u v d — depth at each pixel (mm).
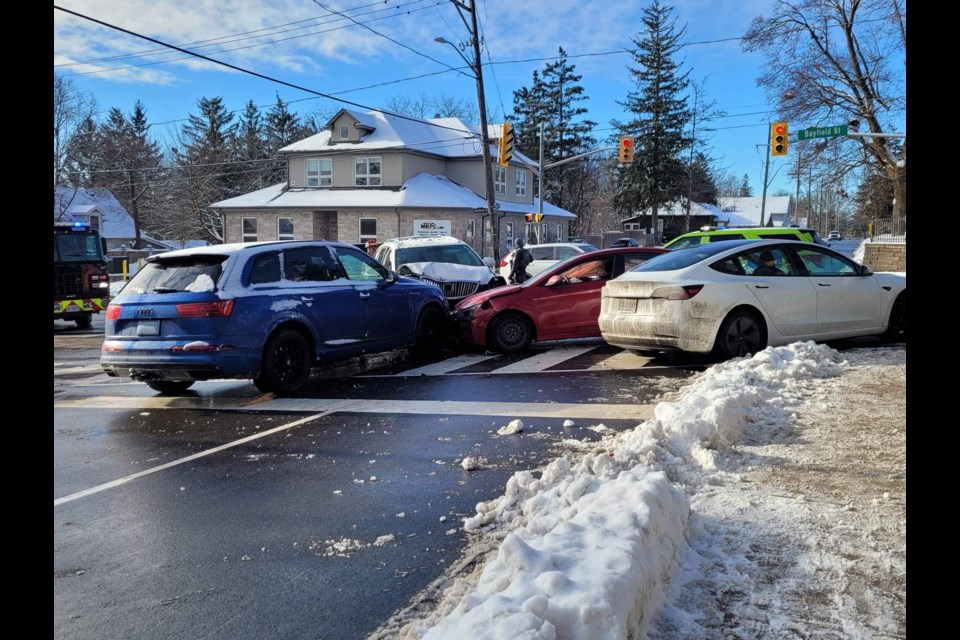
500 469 5094
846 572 3123
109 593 3398
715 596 2994
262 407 7664
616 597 2533
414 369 9844
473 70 25156
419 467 5223
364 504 4508
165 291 7805
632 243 49062
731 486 4281
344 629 3012
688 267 8633
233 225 40844
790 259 8992
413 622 2990
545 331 10773
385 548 3818
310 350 8688
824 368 7340
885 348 9070
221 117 67625
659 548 3137
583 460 4629
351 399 7875
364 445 5883
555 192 63062
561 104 62750
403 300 10180
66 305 19047
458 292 14016
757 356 7473
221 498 4723
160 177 58969
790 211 106375
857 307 9125
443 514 4285
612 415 6477
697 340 8312
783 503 3947
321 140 41781
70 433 6727
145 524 4289
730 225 77250
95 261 19594
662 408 5785
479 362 10125
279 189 41938
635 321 8734
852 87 34250
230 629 3047
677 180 58094
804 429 5375
